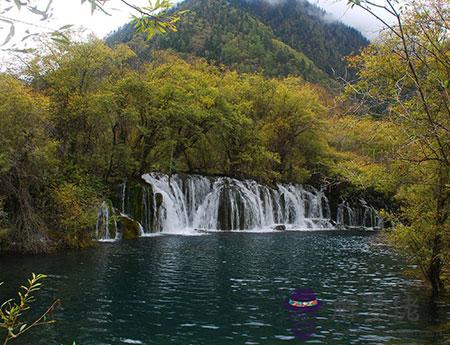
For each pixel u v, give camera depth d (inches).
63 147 1336.1
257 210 1819.6
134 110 1445.6
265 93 2192.4
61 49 1337.4
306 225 1979.6
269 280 745.6
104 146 1496.1
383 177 432.1
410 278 773.9
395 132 337.7
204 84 1861.5
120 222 1333.7
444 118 275.3
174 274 776.3
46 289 643.5
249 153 2022.6
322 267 882.8
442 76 225.9
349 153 2181.3
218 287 685.3
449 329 486.9
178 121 1672.0
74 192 1101.1
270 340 455.5
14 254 935.0
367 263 941.8
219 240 1320.1
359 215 2187.5
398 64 352.2
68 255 947.3
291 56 5354.3
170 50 4097.0
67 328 481.7
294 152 2341.3
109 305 572.4
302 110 2174.0
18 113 951.6
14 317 189.5
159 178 1643.7
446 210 565.9
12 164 927.0
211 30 5689.0
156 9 138.5
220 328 491.5
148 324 501.4
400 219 652.1
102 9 111.9
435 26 243.8
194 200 1694.1
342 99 298.2
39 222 988.6
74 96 1337.4
